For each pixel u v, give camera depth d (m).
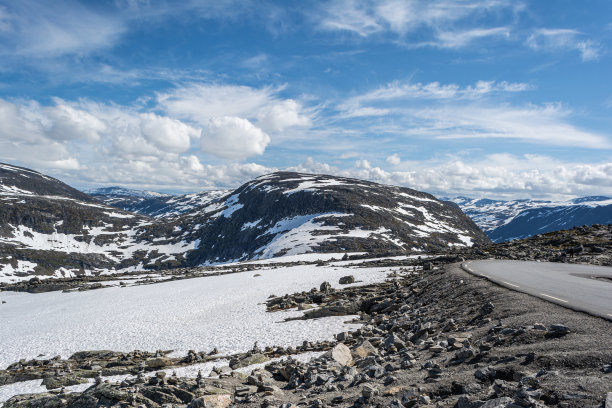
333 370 14.44
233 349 26.72
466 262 41.69
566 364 8.41
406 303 30.34
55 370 26.70
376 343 19.08
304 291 49.59
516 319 13.46
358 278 53.62
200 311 46.44
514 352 10.07
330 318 32.03
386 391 9.81
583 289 18.61
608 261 34.19
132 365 25.89
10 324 56.22
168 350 30.11
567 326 11.26
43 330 46.97
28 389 22.89
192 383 15.44
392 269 57.25
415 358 13.00
